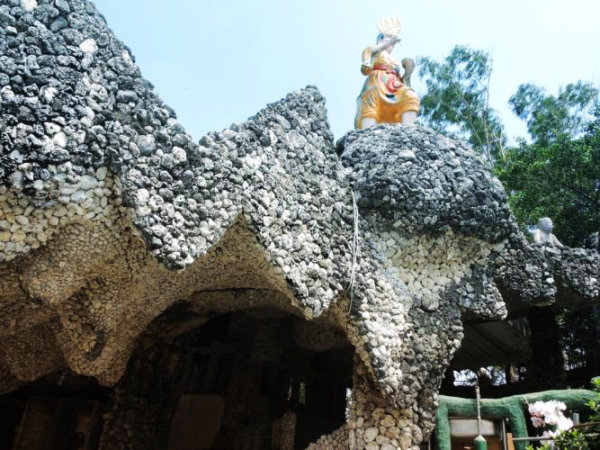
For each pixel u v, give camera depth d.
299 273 7.57
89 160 6.05
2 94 5.52
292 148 8.02
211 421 14.16
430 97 23.12
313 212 8.01
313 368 15.34
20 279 7.00
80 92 6.04
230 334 14.49
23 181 5.60
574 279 11.00
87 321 8.05
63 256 6.63
